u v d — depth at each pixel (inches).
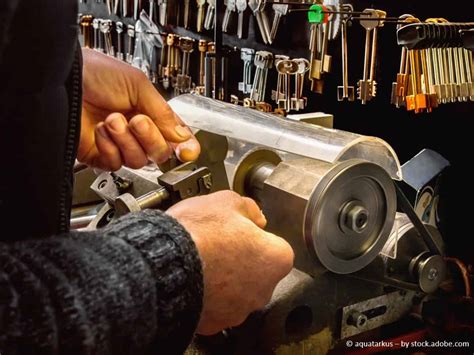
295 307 32.9
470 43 44.6
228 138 38.2
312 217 31.4
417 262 36.6
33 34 19.5
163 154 33.6
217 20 64.9
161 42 89.4
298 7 67.4
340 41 63.3
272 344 32.7
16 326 16.1
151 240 19.9
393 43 60.2
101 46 98.7
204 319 25.3
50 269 17.4
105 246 19.1
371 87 56.8
